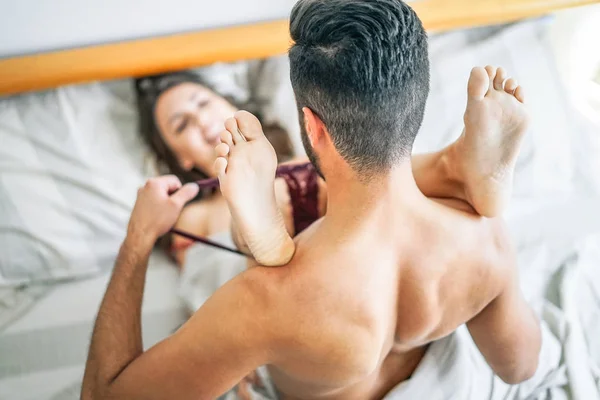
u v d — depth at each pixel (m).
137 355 0.73
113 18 1.11
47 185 1.08
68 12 1.08
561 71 1.25
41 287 1.07
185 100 1.12
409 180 0.56
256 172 0.54
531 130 1.16
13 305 1.05
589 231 1.10
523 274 1.04
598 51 1.24
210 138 1.11
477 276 0.65
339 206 0.56
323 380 0.61
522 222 1.11
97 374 0.70
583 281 1.04
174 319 1.03
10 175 1.08
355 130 0.51
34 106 1.11
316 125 0.53
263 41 1.13
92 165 1.10
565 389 0.90
